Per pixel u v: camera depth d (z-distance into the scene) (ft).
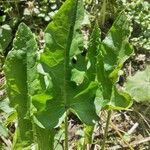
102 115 2.74
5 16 3.19
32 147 1.94
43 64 1.63
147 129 2.74
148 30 3.15
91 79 1.67
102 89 1.74
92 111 1.69
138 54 3.08
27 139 1.85
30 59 1.69
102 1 3.28
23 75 1.70
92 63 1.68
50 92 1.64
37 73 1.69
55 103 1.68
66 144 1.83
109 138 2.68
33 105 1.66
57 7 3.27
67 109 1.70
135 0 3.27
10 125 2.65
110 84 1.75
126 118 2.78
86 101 1.69
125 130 2.75
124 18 1.70
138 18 3.19
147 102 2.77
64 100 1.68
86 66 1.66
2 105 2.05
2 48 2.99
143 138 2.68
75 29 1.57
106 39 1.72
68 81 1.65
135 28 3.20
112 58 1.73
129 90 2.64
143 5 3.25
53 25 1.57
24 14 3.25
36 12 3.24
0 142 2.58
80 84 1.66
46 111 1.67
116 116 2.79
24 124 1.80
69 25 1.56
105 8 3.14
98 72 1.71
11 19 3.21
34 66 1.69
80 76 1.65
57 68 1.63
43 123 1.68
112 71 1.73
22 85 1.72
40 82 1.69
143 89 2.63
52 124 1.69
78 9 1.55
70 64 1.63
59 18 1.55
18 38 1.67
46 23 3.24
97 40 1.68
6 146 2.55
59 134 2.36
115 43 1.72
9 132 2.58
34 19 3.24
